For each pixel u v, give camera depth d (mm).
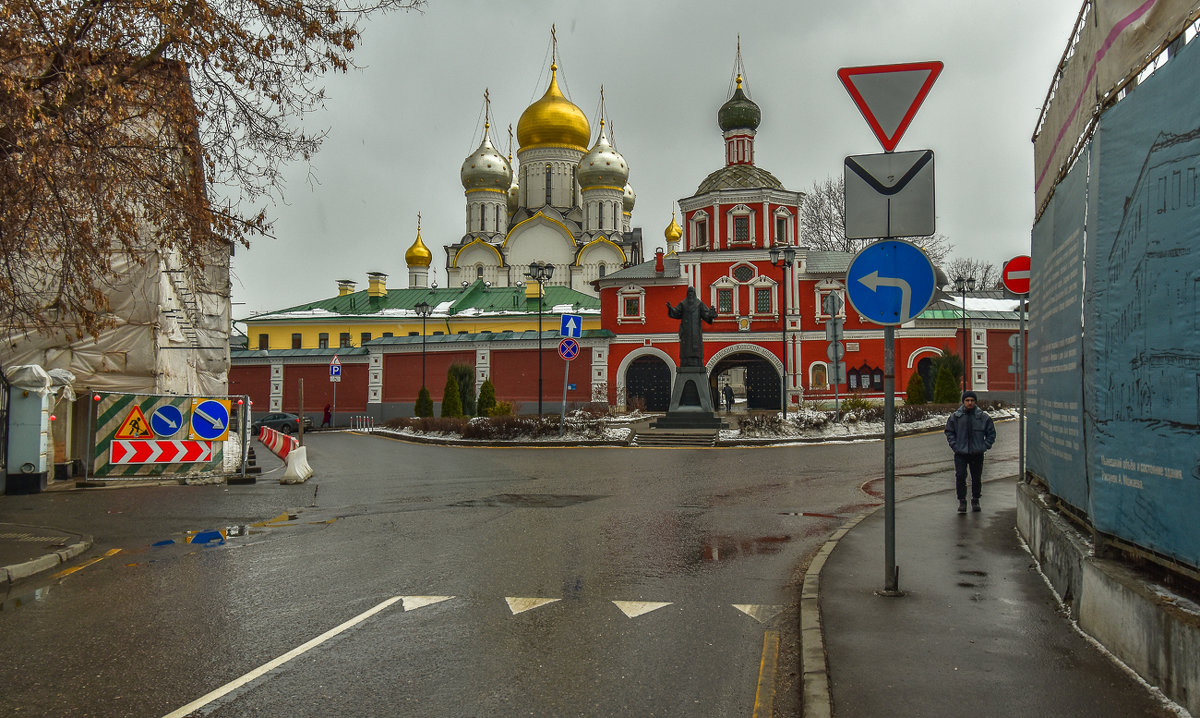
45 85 10812
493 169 78938
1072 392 7164
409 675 5750
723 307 51125
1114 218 5766
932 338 48344
